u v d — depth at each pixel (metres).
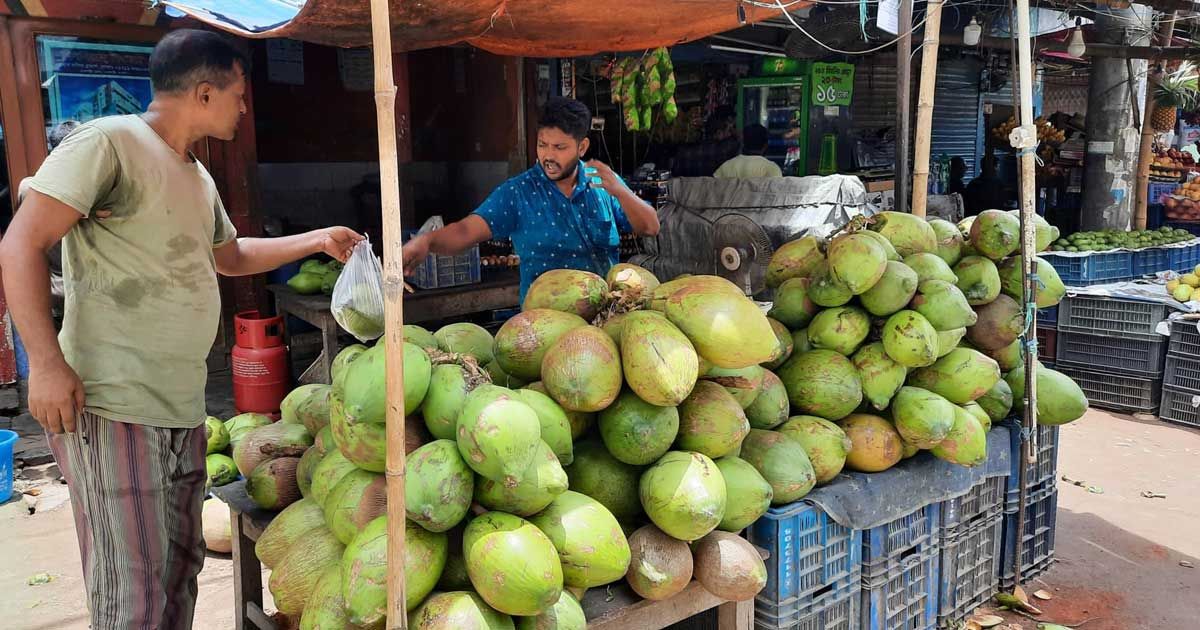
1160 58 7.98
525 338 2.38
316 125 8.73
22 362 6.05
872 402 2.94
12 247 2.12
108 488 2.37
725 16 4.17
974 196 10.45
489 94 8.43
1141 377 6.48
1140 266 7.73
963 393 3.05
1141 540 4.30
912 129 10.56
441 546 2.01
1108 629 3.47
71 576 3.86
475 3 3.53
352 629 1.99
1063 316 6.91
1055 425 3.81
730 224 6.43
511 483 1.90
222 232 2.85
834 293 2.86
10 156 5.88
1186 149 14.93
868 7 6.73
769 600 2.70
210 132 2.48
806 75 8.32
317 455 2.60
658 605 2.38
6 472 4.66
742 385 2.56
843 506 2.81
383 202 1.78
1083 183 9.15
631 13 4.00
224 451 4.58
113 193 2.30
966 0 7.12
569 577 2.08
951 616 3.46
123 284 2.34
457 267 6.21
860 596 3.02
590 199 3.84
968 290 3.24
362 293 2.46
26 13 5.75
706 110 9.37
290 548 2.33
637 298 2.49
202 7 4.29
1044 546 3.95
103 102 6.16
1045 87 15.51
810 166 8.48
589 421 2.38
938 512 3.30
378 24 1.73
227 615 3.55
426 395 2.11
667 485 2.20
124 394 2.36
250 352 5.79
